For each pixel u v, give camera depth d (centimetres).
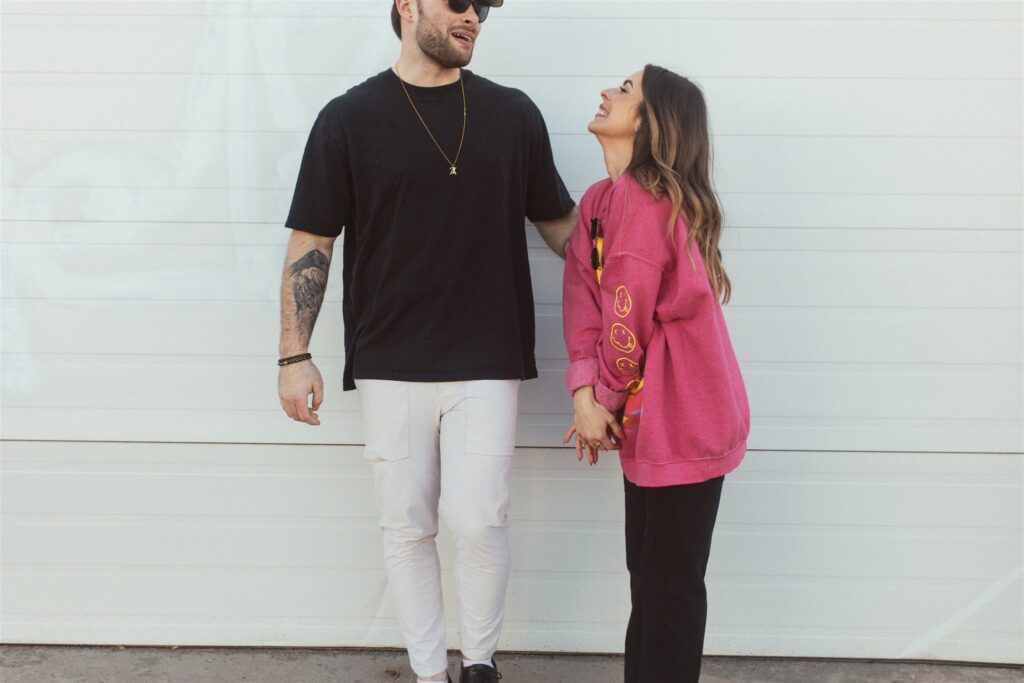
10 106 247
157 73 246
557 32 243
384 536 227
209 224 251
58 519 261
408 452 217
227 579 263
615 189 197
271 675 252
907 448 254
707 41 243
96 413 257
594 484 258
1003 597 258
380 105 212
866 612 260
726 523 259
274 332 254
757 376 253
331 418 257
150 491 260
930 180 245
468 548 217
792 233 248
